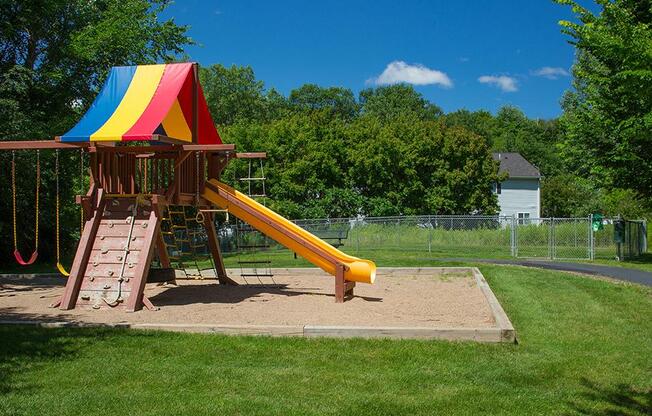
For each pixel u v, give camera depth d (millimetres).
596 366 6660
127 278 10422
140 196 11062
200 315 9633
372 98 94688
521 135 81312
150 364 6578
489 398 5508
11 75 21672
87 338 7770
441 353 7027
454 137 43406
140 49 26875
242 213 12430
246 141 36875
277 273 16688
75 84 24922
